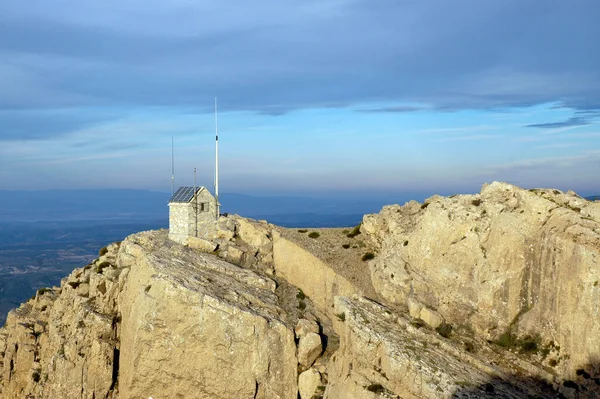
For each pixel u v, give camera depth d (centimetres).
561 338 5888
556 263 6006
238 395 7094
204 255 8562
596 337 5584
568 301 5841
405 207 8619
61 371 7919
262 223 9525
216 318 7162
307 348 7150
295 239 8775
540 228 6322
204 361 7181
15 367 8950
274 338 7175
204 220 9088
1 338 9406
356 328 6581
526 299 6334
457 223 6988
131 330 7544
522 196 6681
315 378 7056
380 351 6347
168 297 7288
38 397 8150
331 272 8000
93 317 8081
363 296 7412
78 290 8862
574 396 5544
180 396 7262
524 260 6366
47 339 8781
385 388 6138
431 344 6425
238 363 7106
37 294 10062
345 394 6372
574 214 6134
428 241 7188
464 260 6838
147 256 8106
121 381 7712
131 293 7875
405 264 7450
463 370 5997
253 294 7794
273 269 8744
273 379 7125
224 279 7994
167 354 7269
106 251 9756
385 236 8369
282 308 7800
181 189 9050
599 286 5619
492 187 7181
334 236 9100
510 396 5609
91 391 7831
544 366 5922
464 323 6656
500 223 6588
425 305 6938
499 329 6431
